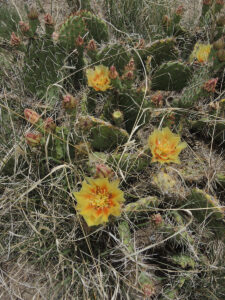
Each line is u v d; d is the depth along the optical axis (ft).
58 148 1.52
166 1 2.54
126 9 2.49
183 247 1.42
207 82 1.53
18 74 1.96
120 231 1.39
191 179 1.58
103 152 1.61
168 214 1.52
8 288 1.36
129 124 1.65
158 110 1.59
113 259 1.44
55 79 1.81
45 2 2.75
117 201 1.16
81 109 1.64
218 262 1.42
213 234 1.49
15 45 1.71
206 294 1.37
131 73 1.45
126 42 2.13
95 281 1.39
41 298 1.39
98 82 1.56
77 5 2.49
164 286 1.42
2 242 1.51
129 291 1.39
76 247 1.43
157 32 2.36
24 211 1.53
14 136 1.68
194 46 2.00
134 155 1.45
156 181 1.46
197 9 2.66
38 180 1.52
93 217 1.17
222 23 1.97
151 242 1.51
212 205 1.34
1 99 1.82
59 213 1.51
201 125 1.74
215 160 1.73
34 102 1.85
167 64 1.72
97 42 2.09
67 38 1.77
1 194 1.63
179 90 1.99
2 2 2.76
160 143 1.32
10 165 1.58
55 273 1.41
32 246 1.43
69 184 1.52
